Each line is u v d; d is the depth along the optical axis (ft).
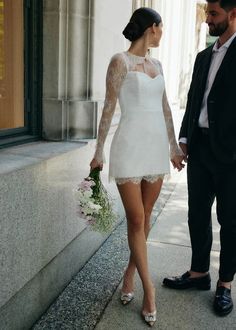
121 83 7.80
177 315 8.47
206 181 8.86
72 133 10.21
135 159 7.91
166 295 9.24
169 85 23.79
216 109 8.18
